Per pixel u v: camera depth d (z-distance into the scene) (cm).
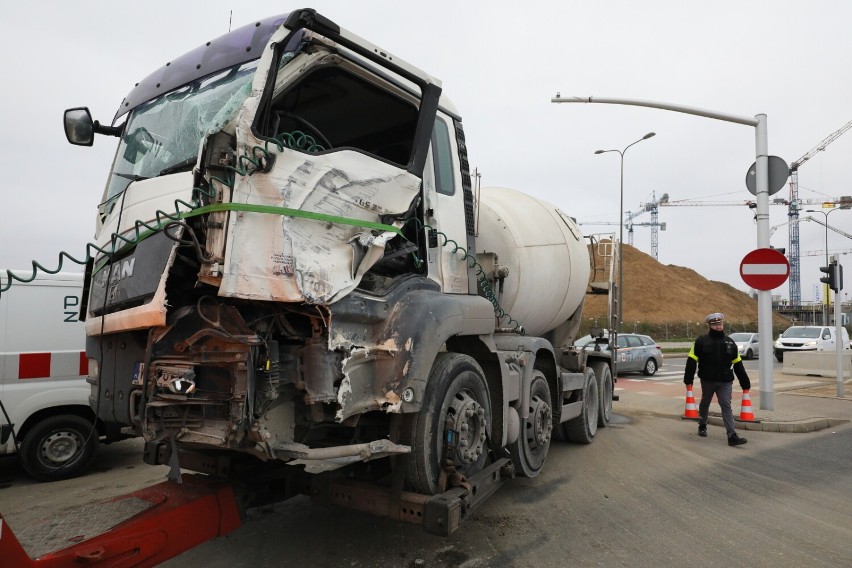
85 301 410
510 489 595
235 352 295
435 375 390
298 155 315
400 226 384
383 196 369
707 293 10150
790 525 497
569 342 834
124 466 735
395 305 374
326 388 321
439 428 387
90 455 691
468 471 425
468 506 386
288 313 324
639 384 1736
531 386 561
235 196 288
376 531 470
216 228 288
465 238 495
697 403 1273
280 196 303
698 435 904
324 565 405
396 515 369
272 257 297
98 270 389
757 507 546
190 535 325
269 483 406
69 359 687
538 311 698
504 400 476
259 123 303
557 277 708
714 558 427
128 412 341
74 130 435
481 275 549
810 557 430
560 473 661
